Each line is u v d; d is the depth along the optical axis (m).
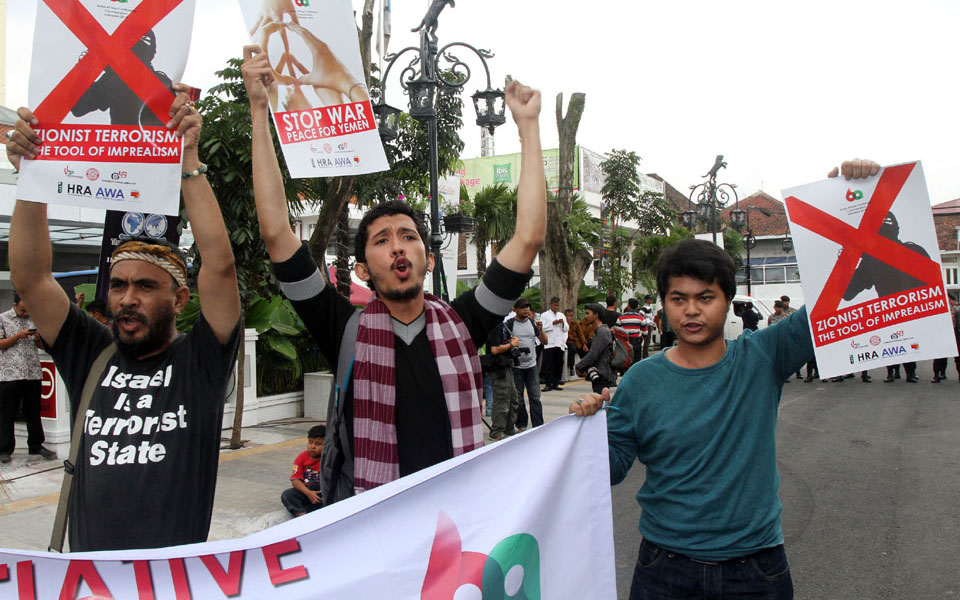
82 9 2.06
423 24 8.59
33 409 7.07
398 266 2.13
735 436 2.13
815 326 2.27
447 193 13.63
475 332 2.31
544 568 2.10
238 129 8.30
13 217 2.16
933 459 7.36
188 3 2.10
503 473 2.09
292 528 1.85
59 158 2.04
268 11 2.55
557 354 13.89
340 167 2.55
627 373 2.35
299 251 2.20
